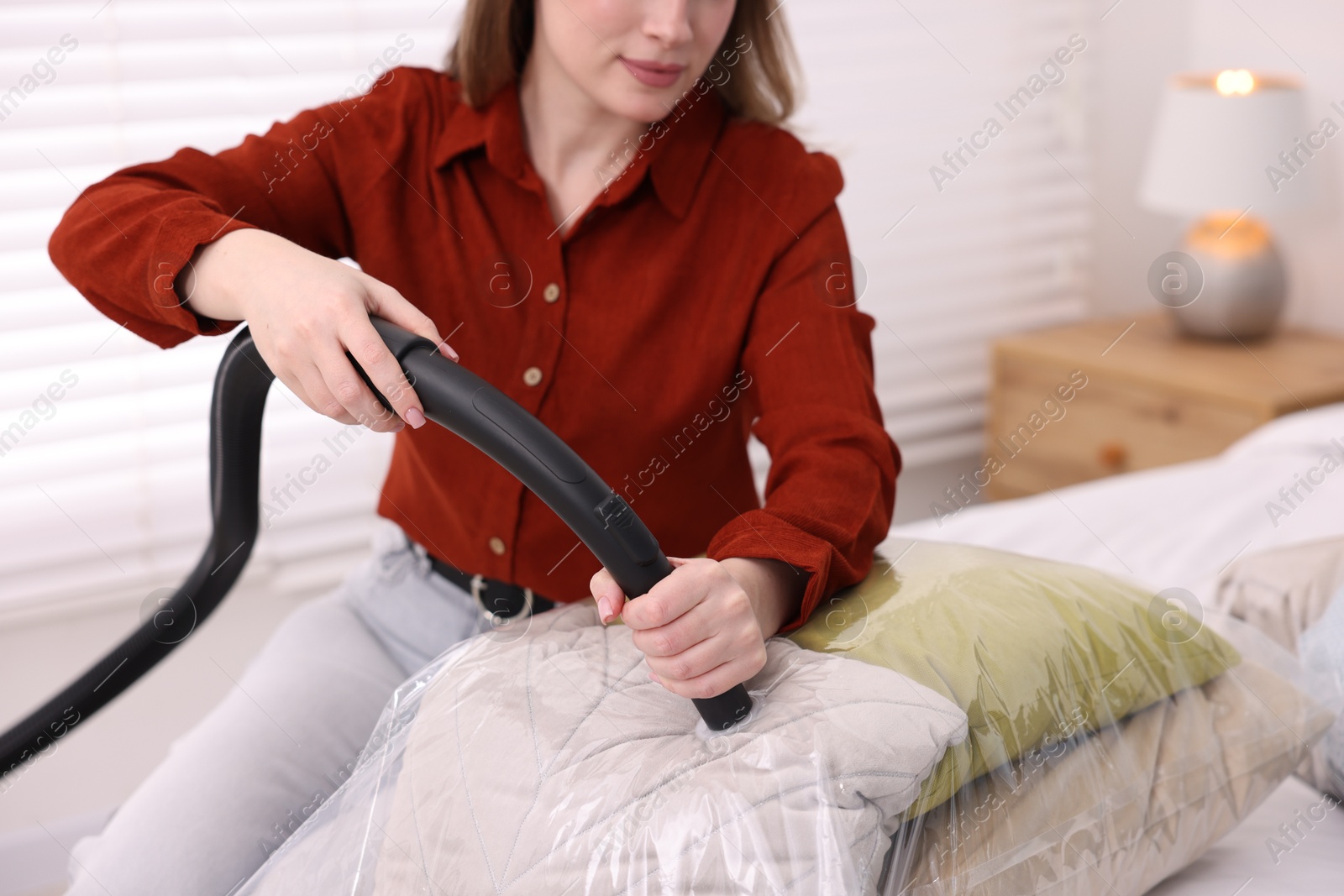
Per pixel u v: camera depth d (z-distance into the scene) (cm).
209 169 97
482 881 65
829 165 104
